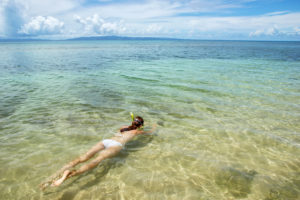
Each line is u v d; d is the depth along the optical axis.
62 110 7.39
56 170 4.02
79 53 39.25
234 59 26.73
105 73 15.44
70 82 12.12
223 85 11.48
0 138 5.25
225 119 6.83
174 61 24.08
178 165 4.32
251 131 5.96
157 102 8.47
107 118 6.74
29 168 4.06
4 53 37.88
